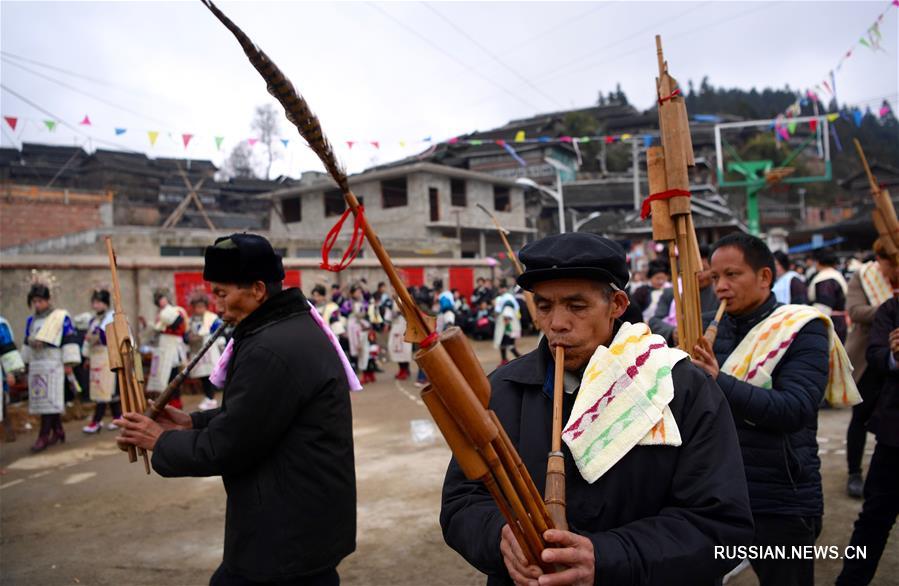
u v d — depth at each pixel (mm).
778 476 2098
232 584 1989
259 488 1939
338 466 2008
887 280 4105
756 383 2152
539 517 1232
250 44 1090
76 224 19250
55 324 6312
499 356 12375
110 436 6871
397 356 10008
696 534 1312
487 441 1151
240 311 2062
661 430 1371
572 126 38500
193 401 8688
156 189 24422
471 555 1446
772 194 43750
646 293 6344
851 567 2721
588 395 1415
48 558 3697
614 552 1254
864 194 41188
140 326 10125
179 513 4410
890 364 2736
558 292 1456
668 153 2096
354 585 3256
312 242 17016
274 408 1885
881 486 2695
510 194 27250
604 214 23234
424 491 4617
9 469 5656
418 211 23344
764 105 90562
